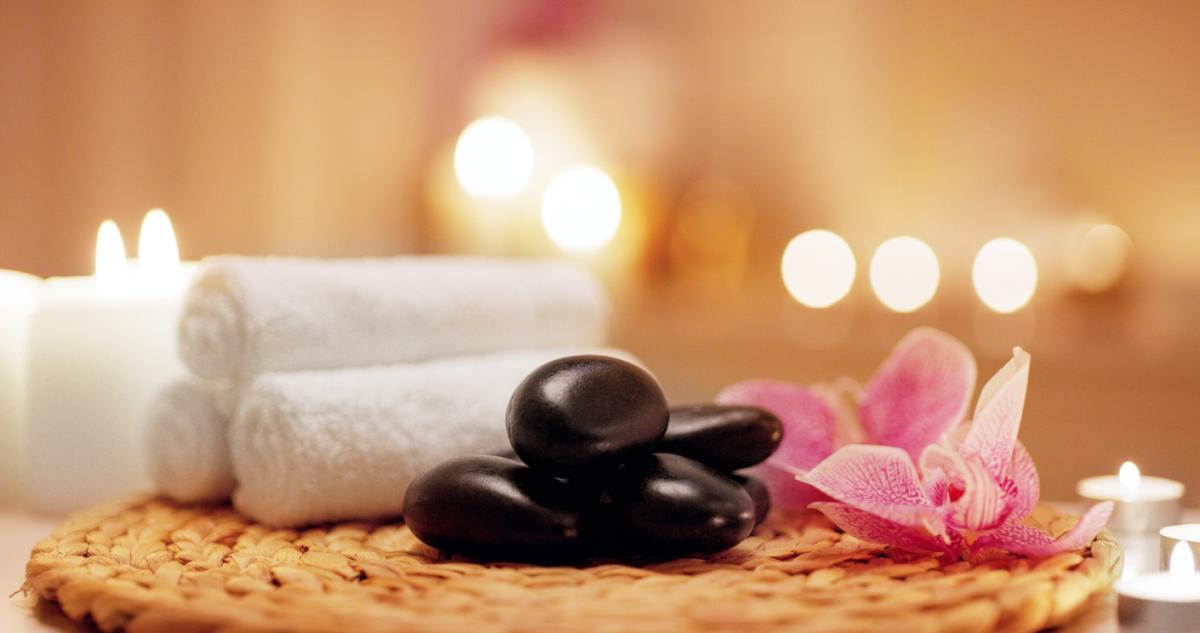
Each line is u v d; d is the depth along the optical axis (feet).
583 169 6.03
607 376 2.31
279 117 6.19
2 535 2.68
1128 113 5.49
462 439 2.59
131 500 2.70
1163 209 5.45
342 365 2.63
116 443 2.79
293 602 2.07
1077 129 5.58
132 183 5.95
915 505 2.29
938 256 5.82
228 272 2.58
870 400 2.65
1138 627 2.12
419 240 6.44
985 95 5.77
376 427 2.52
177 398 2.63
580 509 2.29
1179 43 5.39
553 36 6.47
